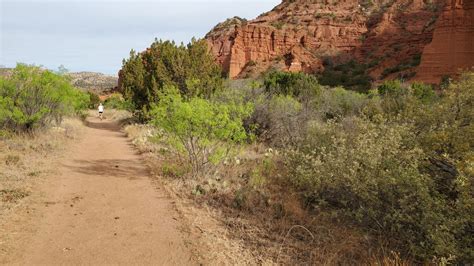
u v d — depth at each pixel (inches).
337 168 243.0
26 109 473.7
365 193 212.2
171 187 292.8
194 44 788.0
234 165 370.9
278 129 522.6
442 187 219.5
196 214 233.8
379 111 435.5
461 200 174.7
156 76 786.8
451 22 2239.2
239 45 3176.7
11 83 460.1
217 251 181.3
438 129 252.5
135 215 226.4
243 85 734.5
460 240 179.5
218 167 349.1
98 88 4220.0
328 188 265.3
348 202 249.0
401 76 2384.4
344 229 228.8
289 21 3619.6
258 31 3211.1
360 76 2613.2
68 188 275.3
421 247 189.3
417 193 199.6
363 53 3048.7
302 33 3302.2
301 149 345.7
